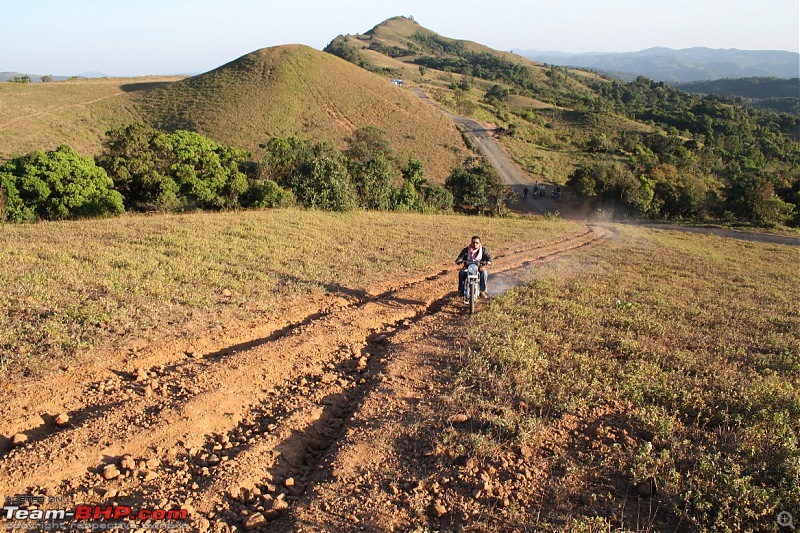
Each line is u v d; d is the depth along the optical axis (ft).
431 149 232.94
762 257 71.92
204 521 12.32
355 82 294.66
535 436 16.40
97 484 13.35
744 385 21.08
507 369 21.43
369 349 25.11
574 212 169.58
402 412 18.12
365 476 14.40
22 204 65.00
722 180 209.87
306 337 25.00
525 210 172.35
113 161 84.33
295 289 32.27
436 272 42.27
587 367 22.08
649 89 615.98
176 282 30.25
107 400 17.53
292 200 84.84
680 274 49.75
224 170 84.79
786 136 378.94
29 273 28.66
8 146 169.48
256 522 12.41
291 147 119.75
